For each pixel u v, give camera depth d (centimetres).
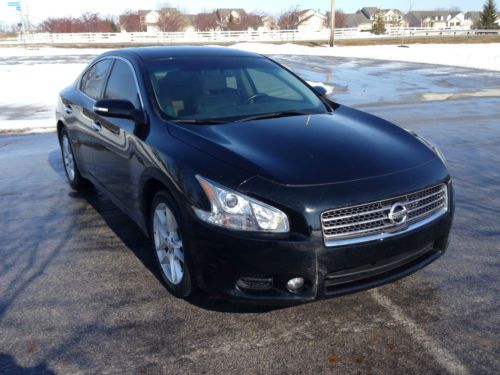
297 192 269
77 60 2786
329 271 271
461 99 1321
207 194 279
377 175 287
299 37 5341
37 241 432
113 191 426
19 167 681
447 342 282
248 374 258
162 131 341
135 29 7312
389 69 2277
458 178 592
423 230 295
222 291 281
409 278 356
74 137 514
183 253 303
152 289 347
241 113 375
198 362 268
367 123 371
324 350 277
